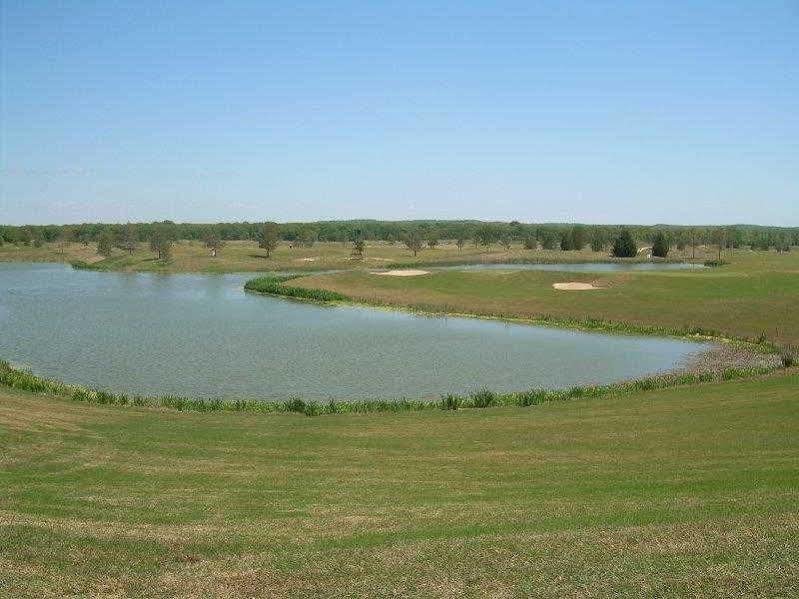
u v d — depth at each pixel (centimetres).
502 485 1877
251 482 1941
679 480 1839
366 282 9162
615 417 2750
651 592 1091
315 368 4381
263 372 4253
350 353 4897
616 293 7456
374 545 1348
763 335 5178
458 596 1105
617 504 1619
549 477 1947
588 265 13988
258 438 2486
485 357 4772
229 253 15838
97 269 13212
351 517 1600
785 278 7738
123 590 1139
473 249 18675
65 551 1278
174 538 1399
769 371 3641
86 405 3031
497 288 8419
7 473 1978
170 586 1159
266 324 6284
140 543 1350
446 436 2511
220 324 6262
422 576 1178
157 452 2272
